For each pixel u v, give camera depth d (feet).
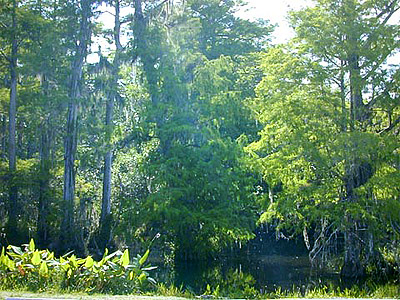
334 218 64.23
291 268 77.97
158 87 86.99
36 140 122.52
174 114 84.38
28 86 111.86
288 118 65.41
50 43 100.63
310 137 66.18
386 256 66.18
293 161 66.23
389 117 66.95
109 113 105.81
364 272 65.26
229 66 86.99
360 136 60.34
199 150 81.56
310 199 67.36
